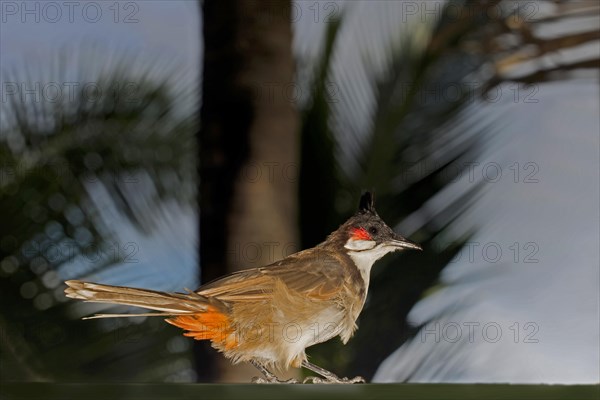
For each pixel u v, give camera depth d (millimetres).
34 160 12570
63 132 12766
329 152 14125
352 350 13711
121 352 13227
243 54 12266
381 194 14062
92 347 12820
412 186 14141
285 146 12297
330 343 13547
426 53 14031
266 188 12109
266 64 12266
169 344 13500
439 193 14211
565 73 11688
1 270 12359
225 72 12281
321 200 14039
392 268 13945
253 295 8703
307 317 8945
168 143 13375
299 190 14031
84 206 12828
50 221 12641
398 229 14008
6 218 12359
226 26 12328
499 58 12148
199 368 12312
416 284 13930
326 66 14242
